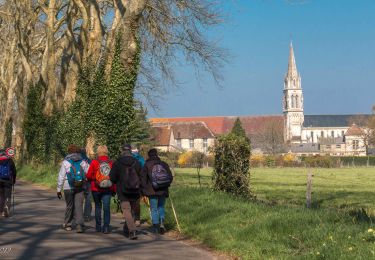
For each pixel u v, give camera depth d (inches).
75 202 502.0
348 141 6899.6
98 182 502.9
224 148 687.1
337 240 368.5
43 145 1523.1
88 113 1196.5
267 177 2082.9
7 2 1804.9
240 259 389.1
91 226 557.0
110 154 1010.1
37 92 1592.0
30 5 1664.6
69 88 1421.0
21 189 1053.2
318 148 6924.2
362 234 370.0
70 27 1529.3
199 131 5344.5
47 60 1565.0
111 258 377.1
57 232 498.6
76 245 430.0
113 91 1015.6
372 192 1296.8
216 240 444.8
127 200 480.4
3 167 607.5
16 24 1662.2
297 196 1107.9
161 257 389.7
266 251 386.9
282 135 5703.7
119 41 1019.9
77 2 1391.5
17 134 1827.0
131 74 1011.9
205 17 1187.9
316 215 456.4
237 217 503.5
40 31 1940.2
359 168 3262.8
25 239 452.8
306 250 370.3
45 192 984.3
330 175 2337.6
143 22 1180.5
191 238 490.3
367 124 6008.9
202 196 628.7
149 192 513.7
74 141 1290.6
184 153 2933.1
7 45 2082.9
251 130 6663.4
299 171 2719.0
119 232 516.1
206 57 1253.1
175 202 623.2
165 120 6929.1
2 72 2121.1
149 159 520.4
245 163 692.7
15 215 632.4
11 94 2042.3
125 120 1018.1
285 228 431.8
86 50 1386.6
